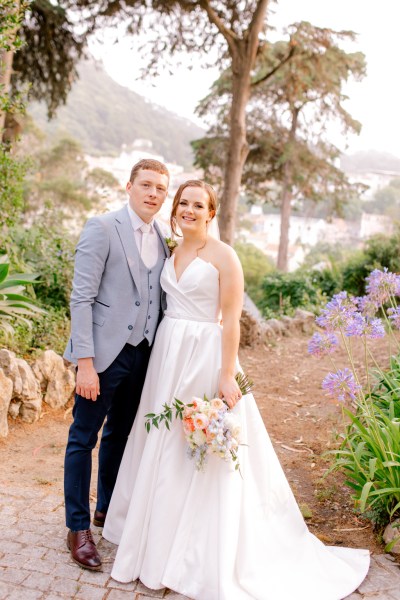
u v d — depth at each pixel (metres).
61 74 13.58
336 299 2.86
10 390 3.92
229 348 2.46
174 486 2.41
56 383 4.48
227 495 2.37
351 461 2.96
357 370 6.12
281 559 2.46
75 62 13.57
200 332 2.50
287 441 4.22
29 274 4.93
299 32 13.84
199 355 2.49
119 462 2.78
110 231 2.49
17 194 6.26
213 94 21.16
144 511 2.40
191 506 2.41
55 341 5.51
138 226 2.56
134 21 12.62
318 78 16.19
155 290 2.59
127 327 2.49
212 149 21.06
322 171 24.66
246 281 27.28
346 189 25.20
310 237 63.06
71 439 2.52
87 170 48.53
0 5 5.00
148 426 2.41
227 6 12.88
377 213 69.69
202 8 12.39
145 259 2.59
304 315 9.09
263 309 14.00
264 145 23.91
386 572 2.54
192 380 2.46
